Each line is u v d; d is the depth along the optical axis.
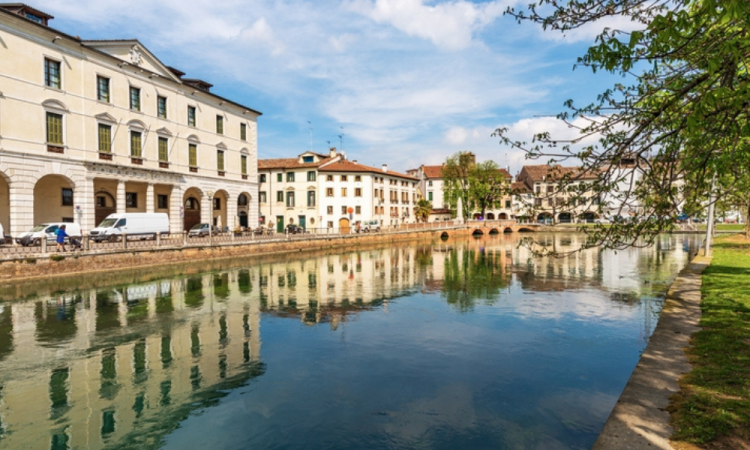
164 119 41.97
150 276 27.72
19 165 29.75
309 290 23.30
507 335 14.63
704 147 6.23
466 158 87.88
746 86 4.77
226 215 51.66
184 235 35.88
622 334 14.67
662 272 29.61
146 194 41.69
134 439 8.03
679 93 5.62
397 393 9.98
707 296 14.40
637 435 5.73
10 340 14.12
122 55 37.66
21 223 29.89
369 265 34.84
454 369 11.49
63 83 32.69
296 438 8.02
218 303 19.94
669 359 8.54
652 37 5.16
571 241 62.09
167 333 14.98
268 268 32.66
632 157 6.37
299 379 10.87
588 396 9.77
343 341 14.03
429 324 16.12
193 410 9.19
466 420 8.64
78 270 26.66
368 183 71.81
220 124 49.91
